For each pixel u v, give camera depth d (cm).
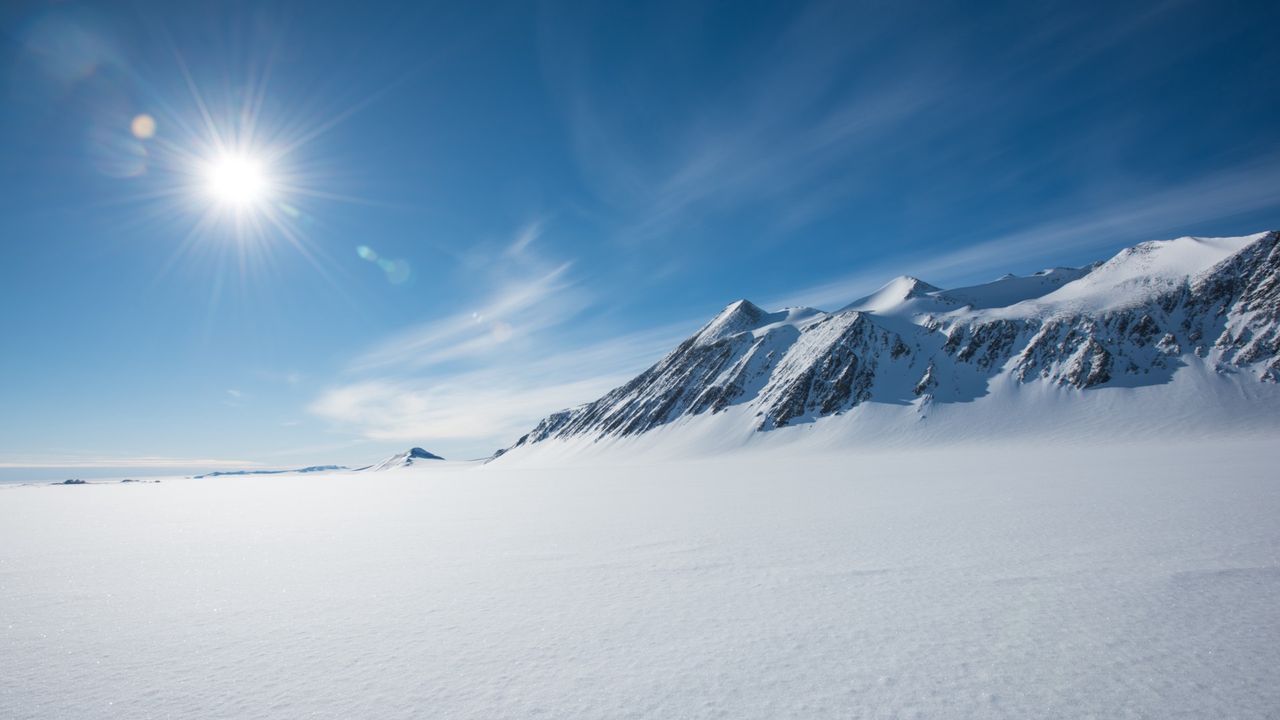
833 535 1884
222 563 1817
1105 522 1873
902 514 2289
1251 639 864
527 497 4212
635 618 1089
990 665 810
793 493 3416
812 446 10750
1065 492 2741
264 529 2716
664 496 3659
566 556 1728
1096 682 744
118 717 752
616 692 771
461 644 984
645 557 1658
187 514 3684
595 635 1002
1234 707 667
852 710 693
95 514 3844
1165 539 1563
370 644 1005
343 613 1202
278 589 1435
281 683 847
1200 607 1014
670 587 1305
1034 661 816
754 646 920
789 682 781
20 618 1220
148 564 1828
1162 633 902
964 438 9662
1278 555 1339
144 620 1191
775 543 1788
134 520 3325
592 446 16425
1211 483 2814
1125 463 4456
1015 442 9025
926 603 1105
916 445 9762
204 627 1134
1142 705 679
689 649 919
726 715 693
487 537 2188
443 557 1800
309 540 2284
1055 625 957
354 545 2112
